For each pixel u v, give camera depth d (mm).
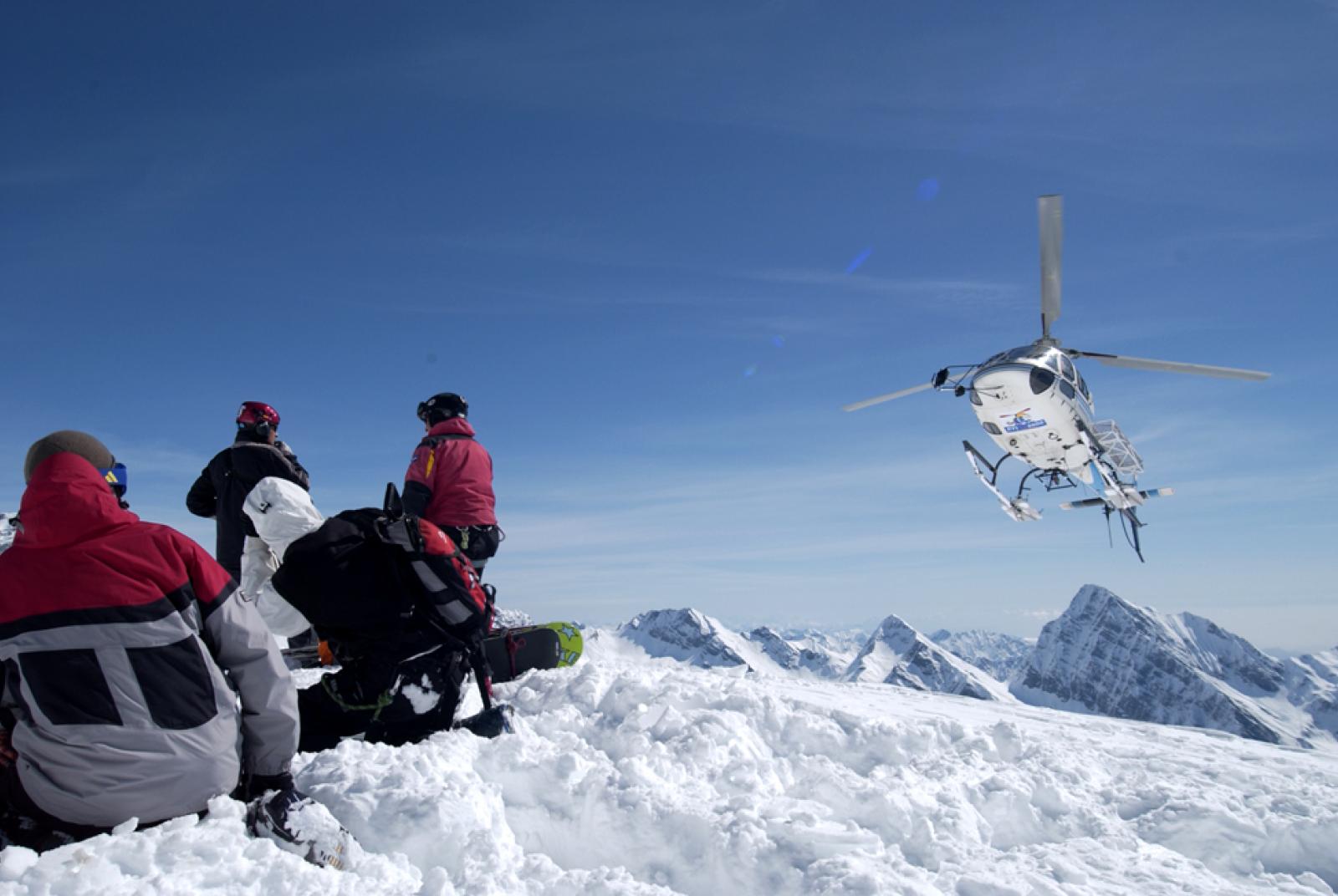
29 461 2820
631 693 4992
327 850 2781
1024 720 6680
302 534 4574
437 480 5891
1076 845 3693
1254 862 3807
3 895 2170
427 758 3604
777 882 3080
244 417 6445
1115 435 15695
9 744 2719
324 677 4199
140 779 2617
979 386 14516
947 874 3217
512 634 5898
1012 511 16156
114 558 2684
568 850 3498
